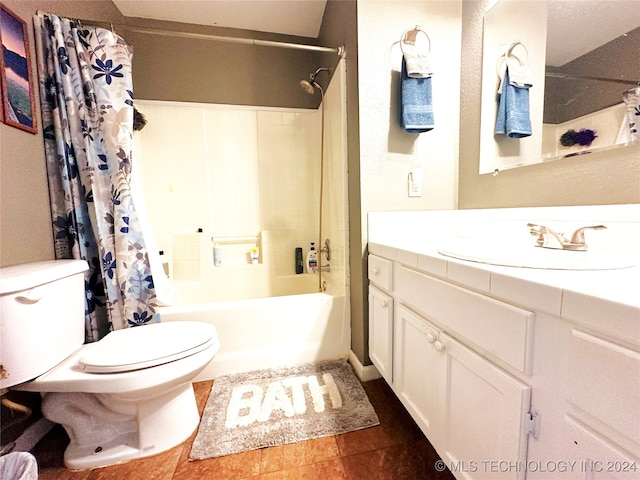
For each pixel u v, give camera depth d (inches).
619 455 15.7
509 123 46.6
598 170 34.1
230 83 84.0
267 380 56.2
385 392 53.1
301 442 41.7
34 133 44.7
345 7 57.1
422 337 36.2
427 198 56.7
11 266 39.8
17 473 27.5
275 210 91.6
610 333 16.0
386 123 53.2
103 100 50.3
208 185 86.9
